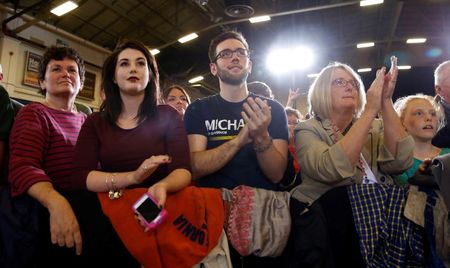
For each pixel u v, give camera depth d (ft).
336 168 4.23
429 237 4.06
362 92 5.45
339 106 5.06
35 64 25.85
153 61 5.05
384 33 34.12
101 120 4.74
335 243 4.24
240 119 5.42
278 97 39.73
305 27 33.40
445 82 6.98
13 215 4.05
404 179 5.22
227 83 5.57
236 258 4.34
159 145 4.62
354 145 4.26
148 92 4.88
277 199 4.50
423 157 5.76
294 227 4.36
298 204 4.46
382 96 4.78
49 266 3.98
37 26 26.08
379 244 4.12
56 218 3.89
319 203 4.39
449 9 29.48
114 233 4.03
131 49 4.89
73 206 4.09
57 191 4.17
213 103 5.64
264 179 5.13
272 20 32.04
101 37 29.99
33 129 4.81
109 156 4.48
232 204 4.44
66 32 27.81
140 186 4.50
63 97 5.88
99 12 27.07
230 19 29.89
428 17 31.07
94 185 4.12
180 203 4.21
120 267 4.01
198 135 5.39
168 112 4.86
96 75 30.58
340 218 4.31
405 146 4.64
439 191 4.24
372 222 4.17
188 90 39.32
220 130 5.39
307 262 4.13
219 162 4.72
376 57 37.50
